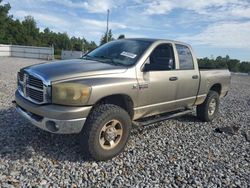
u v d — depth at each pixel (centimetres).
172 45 562
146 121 517
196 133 614
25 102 421
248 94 1430
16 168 379
